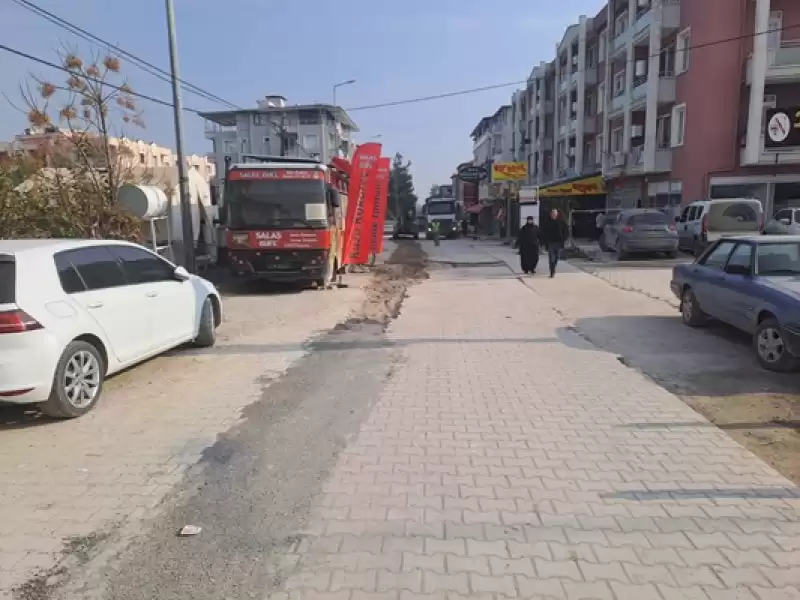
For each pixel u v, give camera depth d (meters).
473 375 7.02
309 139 62.09
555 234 16.22
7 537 3.60
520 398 6.16
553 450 4.82
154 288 7.13
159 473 4.46
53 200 11.62
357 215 18.66
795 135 24.00
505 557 3.33
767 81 24.78
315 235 14.32
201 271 17.47
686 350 8.11
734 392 6.30
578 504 3.92
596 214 35.66
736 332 9.14
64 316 5.55
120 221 12.41
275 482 4.30
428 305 12.26
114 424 5.49
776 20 25.53
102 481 4.34
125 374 7.16
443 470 4.46
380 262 22.91
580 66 40.47
